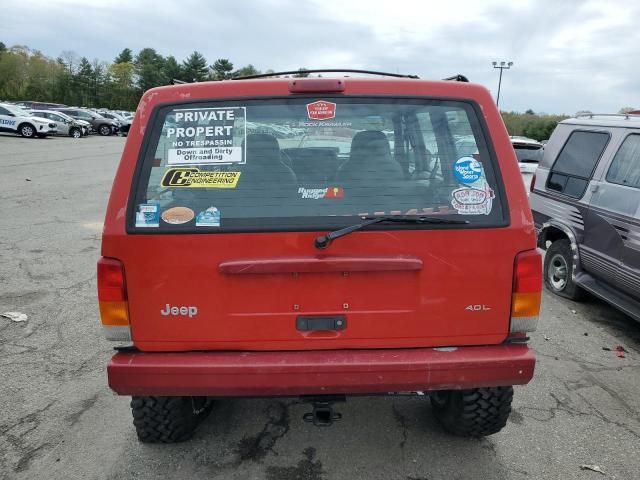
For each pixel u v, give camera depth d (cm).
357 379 245
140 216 241
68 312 518
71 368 409
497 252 248
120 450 309
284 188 246
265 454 305
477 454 307
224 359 246
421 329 252
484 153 251
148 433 299
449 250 246
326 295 248
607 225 516
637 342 482
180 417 295
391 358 247
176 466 294
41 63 8488
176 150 246
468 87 257
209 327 248
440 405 325
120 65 9419
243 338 250
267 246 242
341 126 251
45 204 1073
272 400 363
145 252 242
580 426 340
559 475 291
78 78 8806
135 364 244
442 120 254
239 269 240
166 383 245
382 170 251
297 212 244
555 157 634
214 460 299
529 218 249
